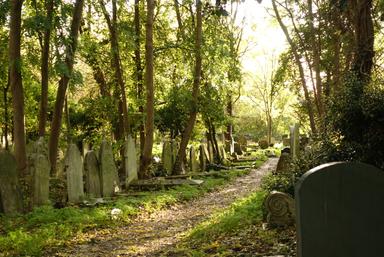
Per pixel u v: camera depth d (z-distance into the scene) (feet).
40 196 39.93
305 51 58.03
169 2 76.69
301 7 60.29
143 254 27.20
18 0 45.32
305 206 15.05
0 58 61.52
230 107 112.47
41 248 28.48
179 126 82.74
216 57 70.38
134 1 67.87
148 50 60.34
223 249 24.79
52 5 47.83
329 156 29.76
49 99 82.07
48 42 51.72
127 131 66.03
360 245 15.30
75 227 34.47
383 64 46.01
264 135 203.72
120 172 63.67
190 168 73.82
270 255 22.70
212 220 33.73
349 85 29.71
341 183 15.21
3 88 74.69
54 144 52.19
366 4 34.45
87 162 45.88
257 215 31.86
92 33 72.43
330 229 15.16
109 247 29.89
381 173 15.34
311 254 15.08
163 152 66.28
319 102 55.26
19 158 45.24
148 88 60.49
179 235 32.50
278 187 32.65
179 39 71.87
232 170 80.69
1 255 26.66
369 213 15.33
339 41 41.11
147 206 44.16
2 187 37.40
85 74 85.76
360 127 28.53
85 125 84.84
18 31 45.78
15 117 45.60
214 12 29.55
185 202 49.75
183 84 73.92
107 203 43.37
